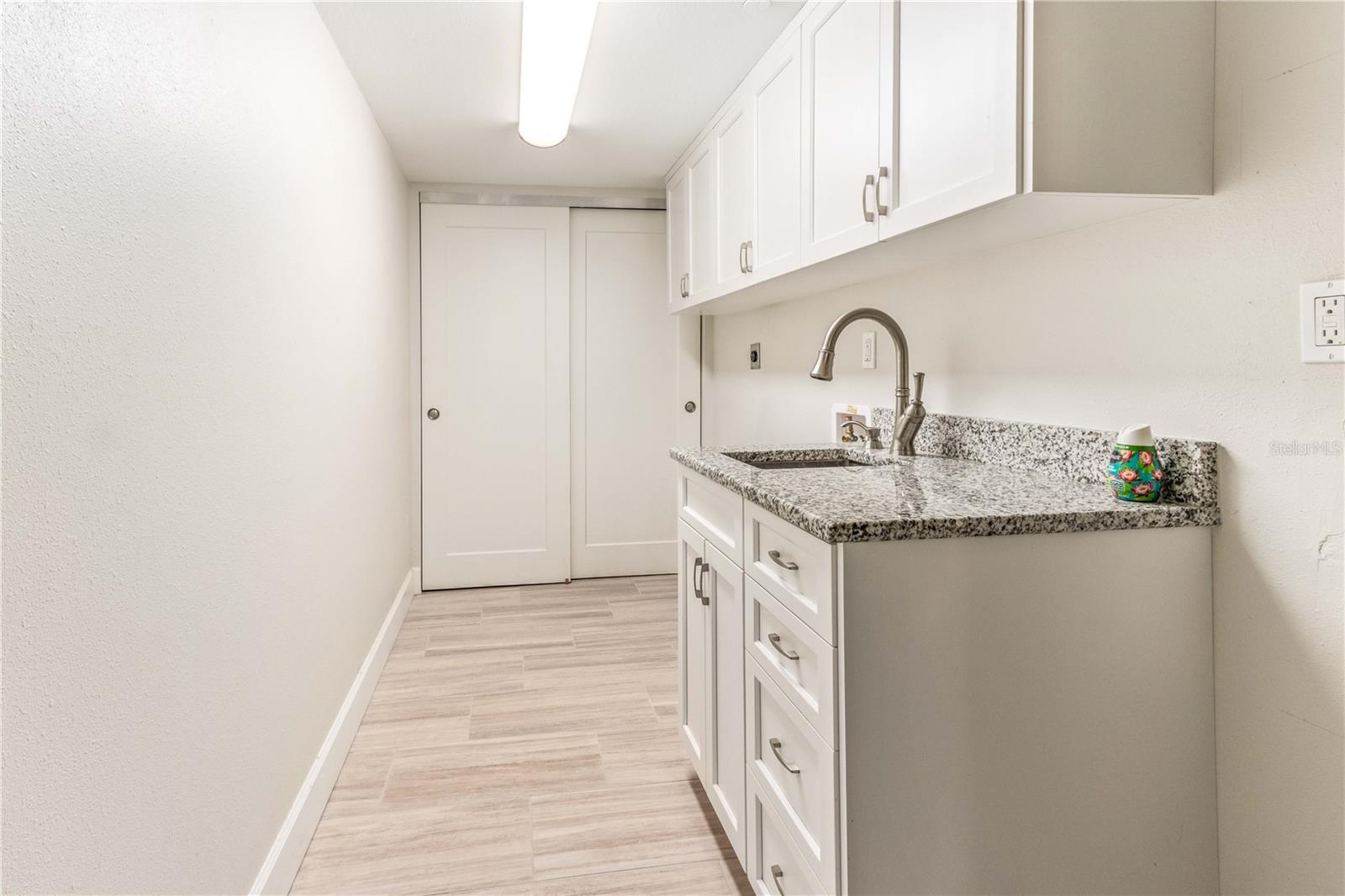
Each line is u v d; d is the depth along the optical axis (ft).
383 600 9.94
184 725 3.74
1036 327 5.38
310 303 6.25
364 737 7.74
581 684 9.11
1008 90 3.91
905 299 7.20
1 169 2.39
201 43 4.00
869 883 3.64
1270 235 3.71
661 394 13.98
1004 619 3.75
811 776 4.00
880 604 3.61
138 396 3.29
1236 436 3.90
